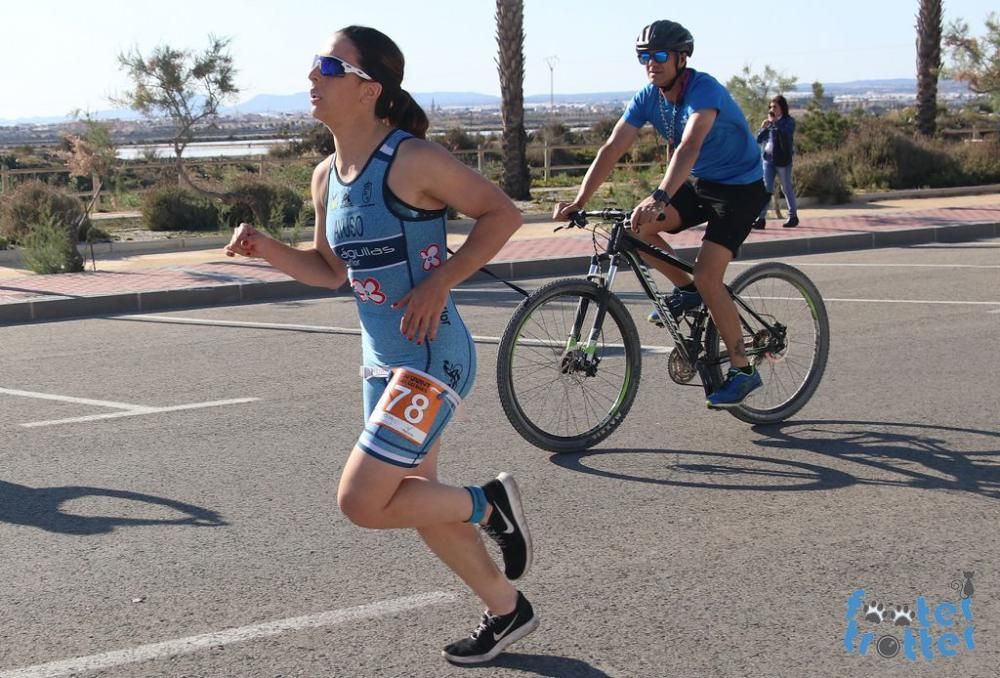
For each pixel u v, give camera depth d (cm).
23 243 1644
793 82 2509
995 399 703
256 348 917
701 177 619
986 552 467
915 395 716
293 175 2267
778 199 1986
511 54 2334
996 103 2742
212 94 1961
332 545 482
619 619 410
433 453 369
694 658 380
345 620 411
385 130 352
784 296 665
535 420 605
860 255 1477
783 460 594
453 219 1947
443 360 355
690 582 441
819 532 491
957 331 909
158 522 512
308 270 384
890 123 2912
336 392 756
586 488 554
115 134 2066
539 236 1689
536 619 380
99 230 1847
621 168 2653
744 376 627
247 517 517
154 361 873
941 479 559
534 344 601
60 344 962
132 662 381
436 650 388
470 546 370
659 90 606
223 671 374
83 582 447
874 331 917
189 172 2441
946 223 1683
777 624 404
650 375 783
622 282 1265
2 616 418
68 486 566
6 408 726
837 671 371
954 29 2756
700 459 598
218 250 1661
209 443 638
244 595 433
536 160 3591
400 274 350
